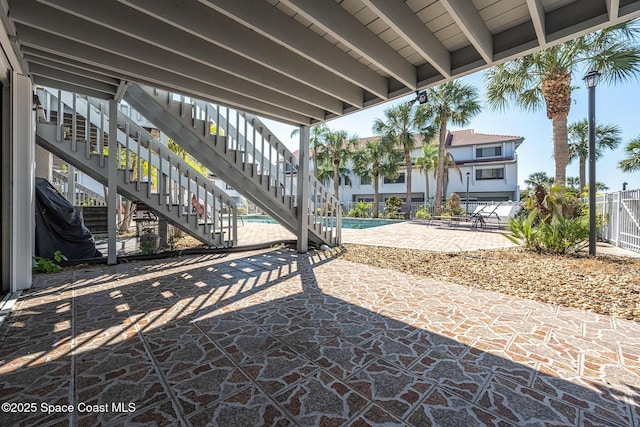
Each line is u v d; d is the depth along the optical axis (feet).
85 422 4.28
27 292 10.24
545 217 21.38
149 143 16.52
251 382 5.29
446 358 6.14
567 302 9.52
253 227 37.76
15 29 8.31
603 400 4.81
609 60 20.72
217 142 15.87
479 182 65.62
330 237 21.47
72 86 13.01
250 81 11.71
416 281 12.16
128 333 7.21
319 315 8.46
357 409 4.61
